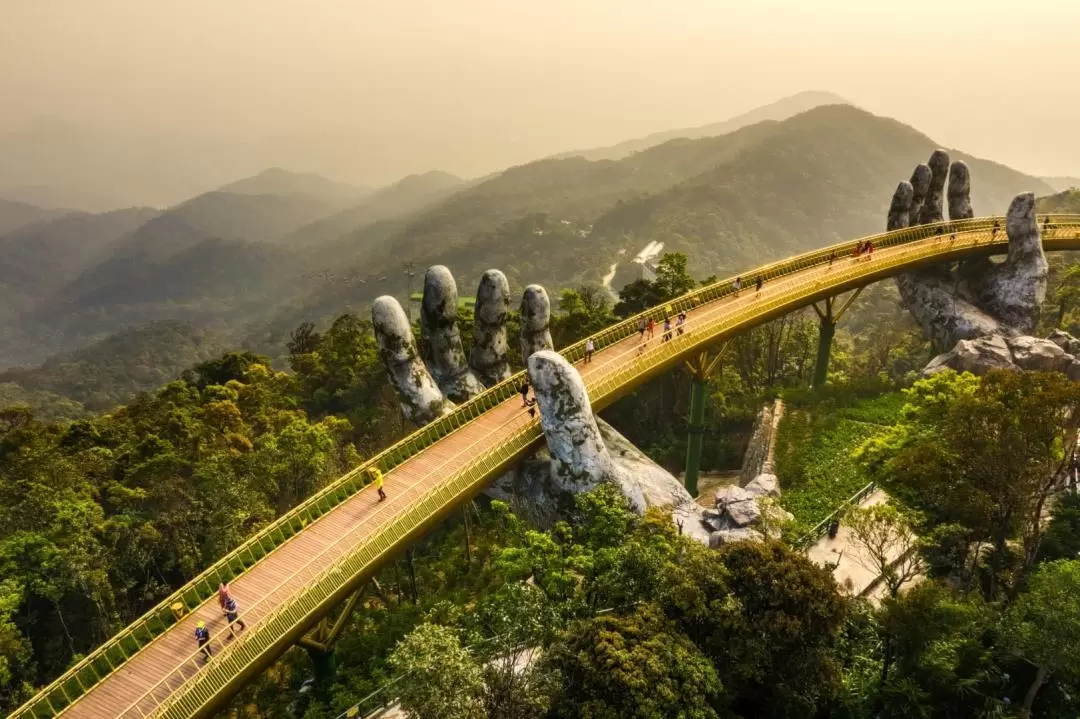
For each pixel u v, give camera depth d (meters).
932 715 25.83
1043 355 51.72
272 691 33.69
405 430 60.78
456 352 47.22
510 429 39.75
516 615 25.28
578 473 37.59
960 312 63.25
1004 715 24.95
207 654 25.47
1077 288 76.12
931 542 30.64
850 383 61.34
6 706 33.03
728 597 25.31
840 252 62.31
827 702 26.23
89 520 40.56
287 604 27.08
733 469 63.75
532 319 46.22
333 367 78.00
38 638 37.38
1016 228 63.06
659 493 41.59
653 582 27.67
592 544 32.72
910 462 32.94
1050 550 32.53
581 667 22.55
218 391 67.00
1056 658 23.94
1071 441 30.67
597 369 44.94
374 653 32.78
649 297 67.94
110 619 38.03
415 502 32.59
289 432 45.59
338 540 31.48
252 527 41.03
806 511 41.78
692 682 22.48
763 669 24.84
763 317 51.62
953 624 26.47
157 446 51.09
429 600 37.03
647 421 70.88
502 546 39.97
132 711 23.73
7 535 39.50
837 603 25.66
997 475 30.38
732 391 72.75
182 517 41.41
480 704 20.89
